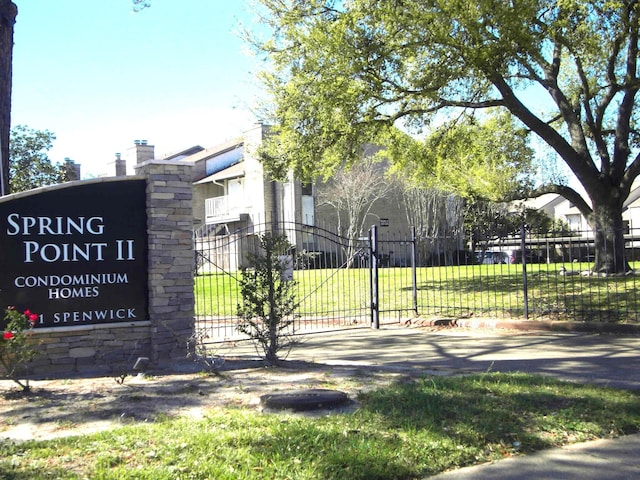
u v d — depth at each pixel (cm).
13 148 2948
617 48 1667
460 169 2256
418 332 1233
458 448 486
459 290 1628
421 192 3338
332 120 1553
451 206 3359
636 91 1697
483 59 1352
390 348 1047
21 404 642
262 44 1656
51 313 831
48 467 444
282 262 891
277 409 593
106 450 475
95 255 862
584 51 1514
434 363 888
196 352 941
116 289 873
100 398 664
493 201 2195
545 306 1323
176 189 915
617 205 1692
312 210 3234
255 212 3288
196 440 493
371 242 1338
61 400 657
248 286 868
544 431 533
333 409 601
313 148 1641
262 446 481
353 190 3144
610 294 1373
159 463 448
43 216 834
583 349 967
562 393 647
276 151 1738
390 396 630
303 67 1511
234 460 454
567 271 1888
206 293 1916
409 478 438
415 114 1697
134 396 669
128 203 891
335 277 2075
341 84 1454
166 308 895
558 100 1742
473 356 939
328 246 3259
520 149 2147
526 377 727
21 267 818
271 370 820
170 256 904
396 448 479
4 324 799
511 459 478
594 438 525
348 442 487
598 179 1691
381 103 1581
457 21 1364
